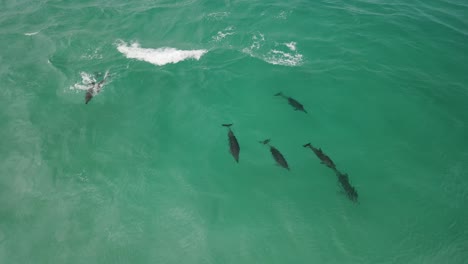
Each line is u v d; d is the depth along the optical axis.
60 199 13.72
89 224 12.88
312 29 24.09
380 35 23.25
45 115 17.44
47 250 12.12
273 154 14.58
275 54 21.70
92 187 14.16
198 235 12.64
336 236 12.54
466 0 28.72
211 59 21.47
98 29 24.41
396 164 15.06
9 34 23.83
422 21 24.97
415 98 18.27
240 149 15.84
